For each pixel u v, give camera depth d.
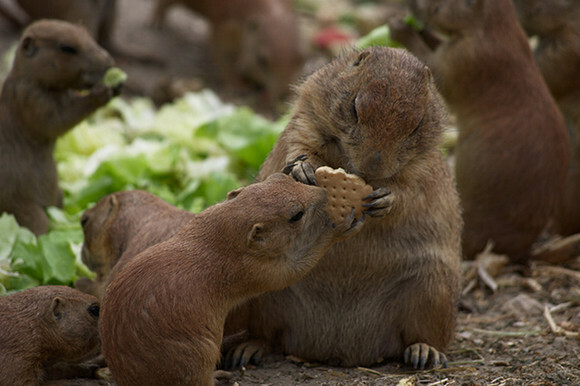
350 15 29.83
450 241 10.00
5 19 23.00
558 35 15.23
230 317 9.71
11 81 12.70
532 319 11.67
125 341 7.44
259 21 23.55
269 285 7.95
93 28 20.66
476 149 13.73
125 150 15.70
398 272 9.67
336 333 9.92
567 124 15.59
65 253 10.73
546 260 14.05
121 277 7.69
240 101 23.23
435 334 9.86
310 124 9.11
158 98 21.12
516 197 13.49
